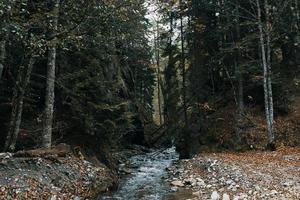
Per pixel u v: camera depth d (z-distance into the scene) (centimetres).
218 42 3306
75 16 1577
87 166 1647
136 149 3825
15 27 1135
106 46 2159
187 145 2994
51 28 1470
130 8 1788
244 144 2698
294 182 1428
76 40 1602
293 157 2088
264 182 1490
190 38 3244
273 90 2998
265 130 2730
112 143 2198
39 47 1370
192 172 2072
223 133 2891
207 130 3044
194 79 3300
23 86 1586
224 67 3119
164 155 3369
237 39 2972
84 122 1878
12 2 1060
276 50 3381
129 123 2306
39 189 1200
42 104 2016
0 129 1836
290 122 2739
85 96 1897
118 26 1822
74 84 1916
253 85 3091
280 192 1287
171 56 3447
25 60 1695
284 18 2934
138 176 2117
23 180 1206
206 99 3338
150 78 5131
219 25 3077
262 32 2686
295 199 1153
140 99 4816
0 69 1510
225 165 1991
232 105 3177
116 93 2216
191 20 3105
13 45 1595
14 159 1354
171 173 2184
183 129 3250
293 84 3045
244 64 2791
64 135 1920
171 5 2828
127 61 4169
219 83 3559
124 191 1653
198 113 3238
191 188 1669
